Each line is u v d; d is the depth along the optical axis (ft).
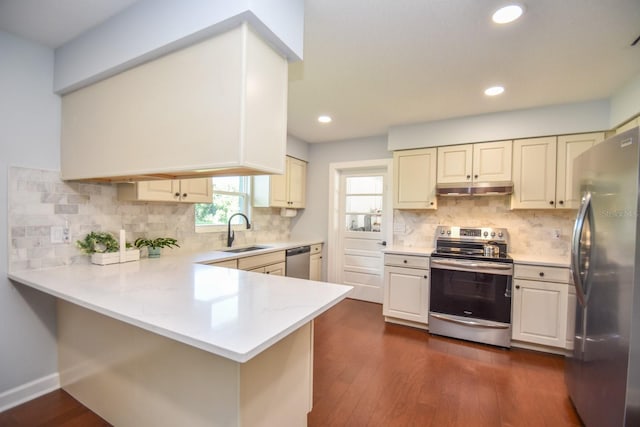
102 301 4.15
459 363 8.00
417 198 11.22
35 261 6.15
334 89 8.34
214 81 4.23
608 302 4.85
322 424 5.60
